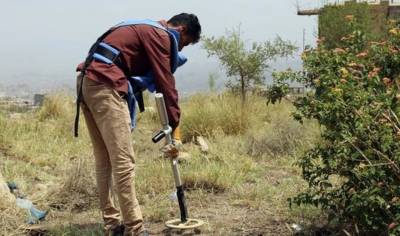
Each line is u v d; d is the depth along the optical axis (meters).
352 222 3.98
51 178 6.28
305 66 4.21
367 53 4.14
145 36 4.13
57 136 8.47
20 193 5.47
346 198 3.87
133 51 4.12
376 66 4.10
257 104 10.51
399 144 3.58
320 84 3.91
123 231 4.35
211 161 7.01
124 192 4.04
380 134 3.58
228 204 5.34
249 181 6.28
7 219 4.72
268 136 7.92
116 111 4.01
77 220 4.91
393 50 4.07
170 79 4.18
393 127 3.64
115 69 4.04
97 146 4.32
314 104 3.93
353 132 3.68
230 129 9.16
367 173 3.58
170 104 4.23
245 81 12.10
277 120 8.87
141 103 4.31
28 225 4.71
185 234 4.48
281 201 5.24
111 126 4.00
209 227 4.59
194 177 5.95
